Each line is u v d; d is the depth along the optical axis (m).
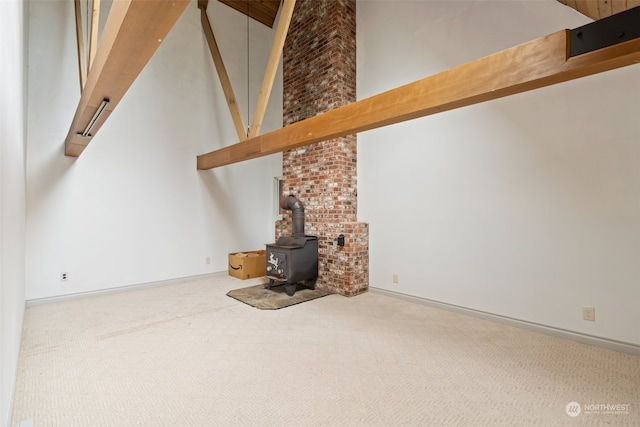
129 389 2.05
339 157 4.43
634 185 2.50
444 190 3.71
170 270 4.95
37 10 3.82
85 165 4.17
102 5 4.30
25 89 3.41
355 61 4.74
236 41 5.92
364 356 2.53
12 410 1.76
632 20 1.45
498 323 3.25
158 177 4.84
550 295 2.92
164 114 4.93
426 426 1.70
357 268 4.35
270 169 6.44
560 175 2.86
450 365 2.37
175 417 1.78
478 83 1.99
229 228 5.73
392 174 4.26
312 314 3.55
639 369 2.27
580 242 2.75
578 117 2.76
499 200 3.25
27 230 3.75
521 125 3.10
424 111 2.31
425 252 3.88
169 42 5.02
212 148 5.50
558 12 2.88
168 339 2.86
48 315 3.46
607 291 2.62
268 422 1.74
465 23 3.55
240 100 5.94
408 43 4.10
